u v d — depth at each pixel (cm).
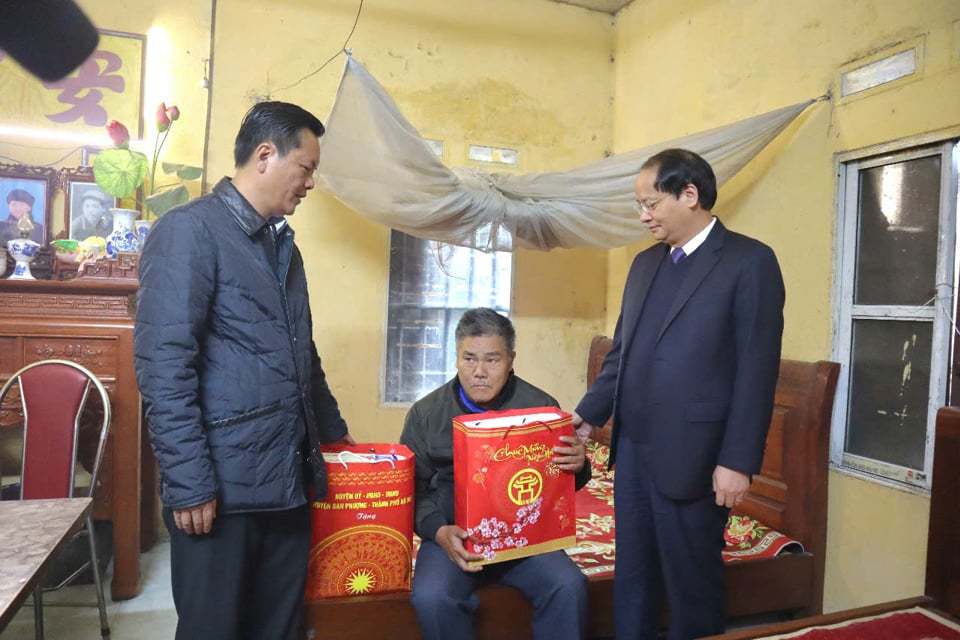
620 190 293
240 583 148
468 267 373
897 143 222
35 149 304
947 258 209
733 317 160
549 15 383
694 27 325
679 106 336
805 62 260
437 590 165
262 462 146
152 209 290
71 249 281
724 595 171
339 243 348
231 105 331
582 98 391
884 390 231
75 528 126
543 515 171
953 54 203
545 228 311
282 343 150
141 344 137
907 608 168
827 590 240
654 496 167
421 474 190
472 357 183
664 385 163
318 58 342
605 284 398
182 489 133
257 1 333
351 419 353
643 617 176
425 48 360
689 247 168
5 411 247
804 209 259
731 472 154
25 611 243
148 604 250
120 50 315
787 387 249
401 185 280
